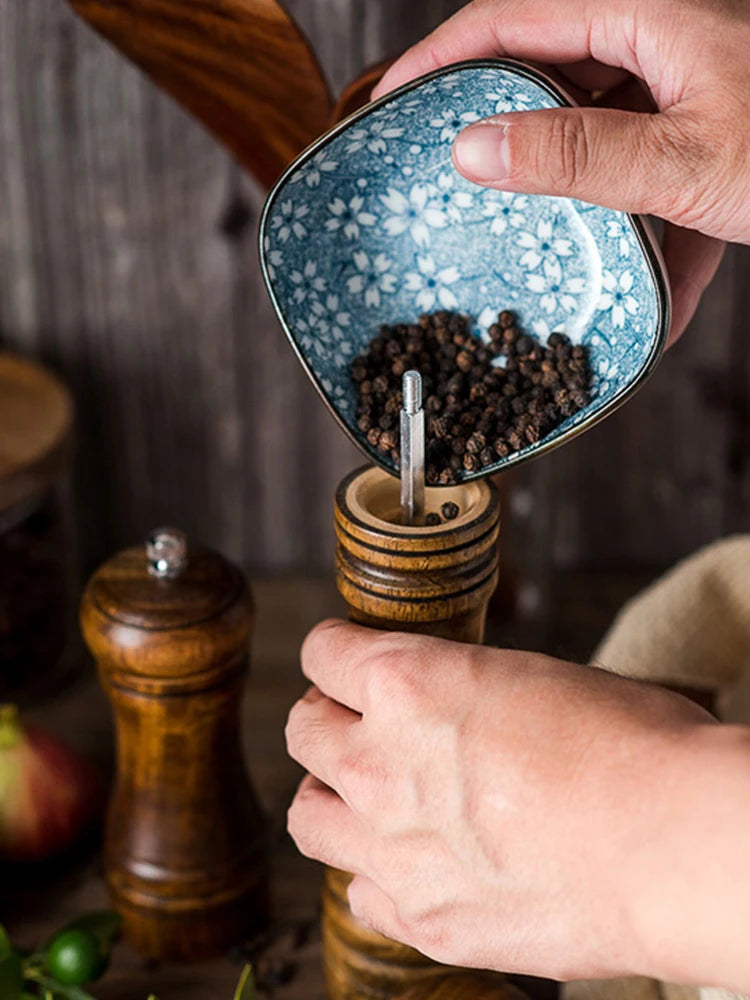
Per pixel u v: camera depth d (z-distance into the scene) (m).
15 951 0.61
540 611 0.86
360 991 0.56
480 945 0.46
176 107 0.82
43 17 0.80
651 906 0.43
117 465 0.93
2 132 0.83
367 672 0.49
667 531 0.94
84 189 0.85
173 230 0.86
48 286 0.87
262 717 0.80
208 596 0.59
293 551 0.96
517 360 0.54
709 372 0.89
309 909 0.68
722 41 0.51
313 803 0.52
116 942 0.66
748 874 0.42
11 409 0.82
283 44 0.56
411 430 0.49
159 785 0.61
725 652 0.73
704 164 0.49
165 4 0.55
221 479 0.93
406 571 0.49
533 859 0.45
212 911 0.63
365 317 0.55
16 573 0.79
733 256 0.85
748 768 0.43
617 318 0.52
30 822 0.69
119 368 0.90
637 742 0.44
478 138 0.48
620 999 0.60
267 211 0.50
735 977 0.42
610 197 0.50
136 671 0.58
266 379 0.90
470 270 0.54
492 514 0.50
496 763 0.45
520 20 0.54
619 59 0.54
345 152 0.51
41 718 0.81
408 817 0.47
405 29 0.79
